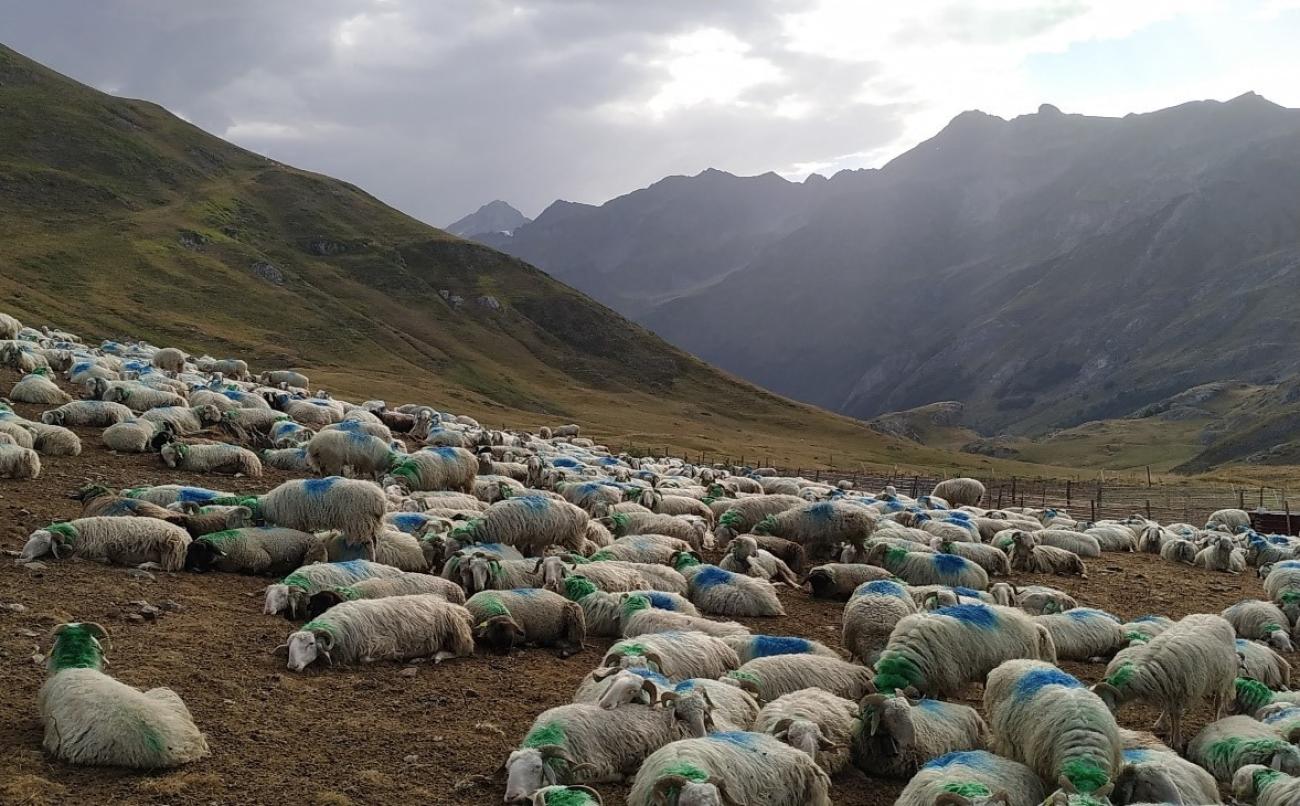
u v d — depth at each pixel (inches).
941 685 463.8
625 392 5925.2
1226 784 422.6
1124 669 457.7
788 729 389.7
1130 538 1213.1
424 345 5428.2
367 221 7308.1
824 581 748.6
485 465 1202.6
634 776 384.2
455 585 598.5
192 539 641.0
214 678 442.9
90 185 5777.6
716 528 966.4
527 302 6855.3
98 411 1117.1
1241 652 573.0
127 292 4530.0
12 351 1446.9
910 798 345.1
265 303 5088.6
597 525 840.3
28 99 6579.7
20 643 452.4
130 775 346.9
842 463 3873.0
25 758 348.2
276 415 1301.7
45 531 591.2
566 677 509.7
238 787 347.9
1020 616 498.3
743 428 5423.2
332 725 411.5
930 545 912.3
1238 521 1498.5
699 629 565.9
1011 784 352.8
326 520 664.4
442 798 356.2
